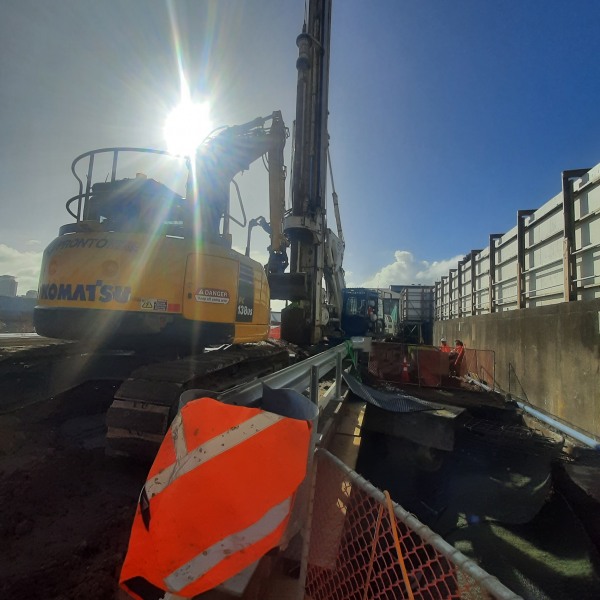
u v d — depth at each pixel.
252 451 1.60
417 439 5.93
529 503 4.32
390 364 11.19
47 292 4.36
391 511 1.67
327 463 2.22
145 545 1.49
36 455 3.48
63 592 1.91
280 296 9.77
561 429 6.66
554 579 3.04
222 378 4.67
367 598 1.79
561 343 7.27
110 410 3.17
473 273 14.82
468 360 12.12
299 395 2.05
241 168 6.21
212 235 4.97
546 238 8.77
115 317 4.07
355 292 15.77
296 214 10.07
